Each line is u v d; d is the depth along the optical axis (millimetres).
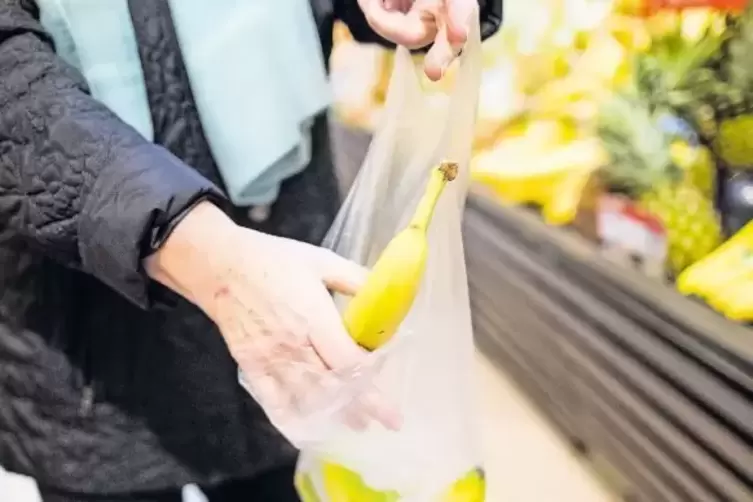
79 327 891
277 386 694
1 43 781
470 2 785
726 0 1636
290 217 962
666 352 1516
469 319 836
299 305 668
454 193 818
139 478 922
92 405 897
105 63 841
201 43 854
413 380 796
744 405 1332
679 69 1680
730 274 1477
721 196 1599
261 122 865
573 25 2197
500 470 1805
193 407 931
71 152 714
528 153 2164
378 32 877
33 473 910
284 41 879
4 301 874
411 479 799
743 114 1588
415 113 875
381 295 673
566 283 1855
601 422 1719
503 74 2414
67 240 719
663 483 1520
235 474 962
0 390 895
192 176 708
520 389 2100
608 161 1800
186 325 907
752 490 1303
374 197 896
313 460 831
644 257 1682
